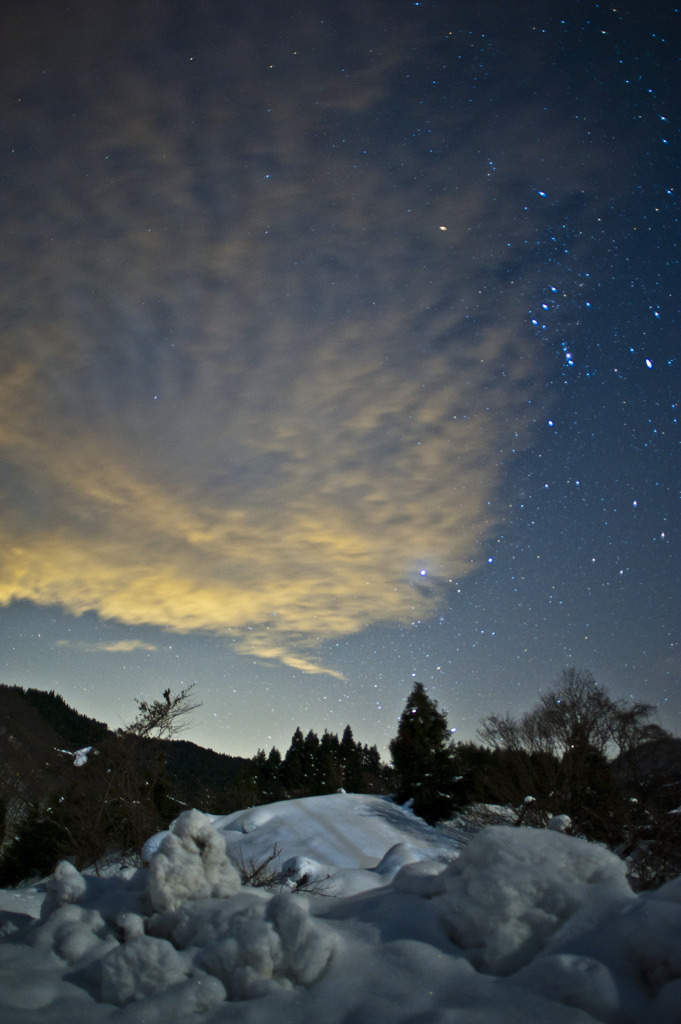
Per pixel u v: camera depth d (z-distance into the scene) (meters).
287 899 3.56
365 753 61.72
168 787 20.77
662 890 3.43
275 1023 3.00
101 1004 3.25
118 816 17.75
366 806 24.42
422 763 25.25
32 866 17.78
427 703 26.86
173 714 19.27
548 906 3.42
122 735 18.88
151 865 4.04
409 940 3.45
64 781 18.80
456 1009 2.87
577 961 2.99
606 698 21.05
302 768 55.91
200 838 4.24
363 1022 2.92
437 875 4.04
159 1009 3.11
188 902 3.91
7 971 3.50
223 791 31.77
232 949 3.33
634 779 19.89
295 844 19.66
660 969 2.91
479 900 3.48
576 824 19.28
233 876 4.24
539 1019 2.79
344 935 3.58
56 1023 3.04
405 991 3.08
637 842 17.31
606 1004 2.80
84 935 3.83
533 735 21.50
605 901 3.37
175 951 3.44
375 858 19.06
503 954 3.27
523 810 20.89
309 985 3.24
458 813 24.27
